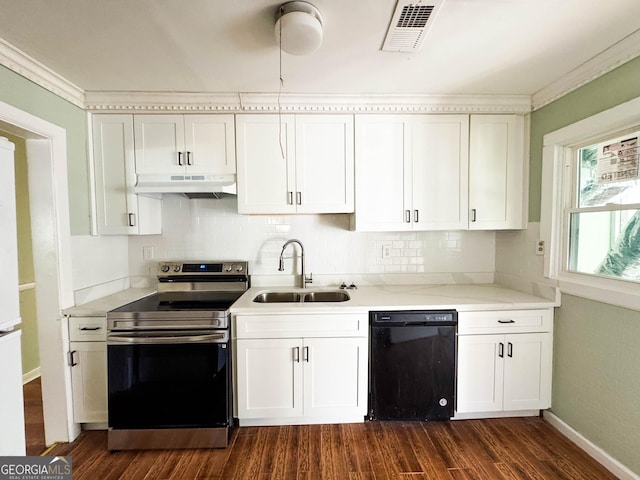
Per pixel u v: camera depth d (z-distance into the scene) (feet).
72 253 6.20
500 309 6.32
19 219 8.40
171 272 7.77
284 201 7.01
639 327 4.81
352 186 7.06
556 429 6.26
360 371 6.21
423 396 6.23
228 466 5.37
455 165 7.10
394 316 6.20
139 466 5.39
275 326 6.11
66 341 5.95
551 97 6.40
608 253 5.55
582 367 5.78
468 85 6.35
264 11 4.12
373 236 8.27
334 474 5.18
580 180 6.19
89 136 6.75
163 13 4.12
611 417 5.23
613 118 5.07
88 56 5.16
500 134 7.11
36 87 5.41
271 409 6.17
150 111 6.76
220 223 8.11
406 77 5.98
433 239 8.34
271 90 6.52
